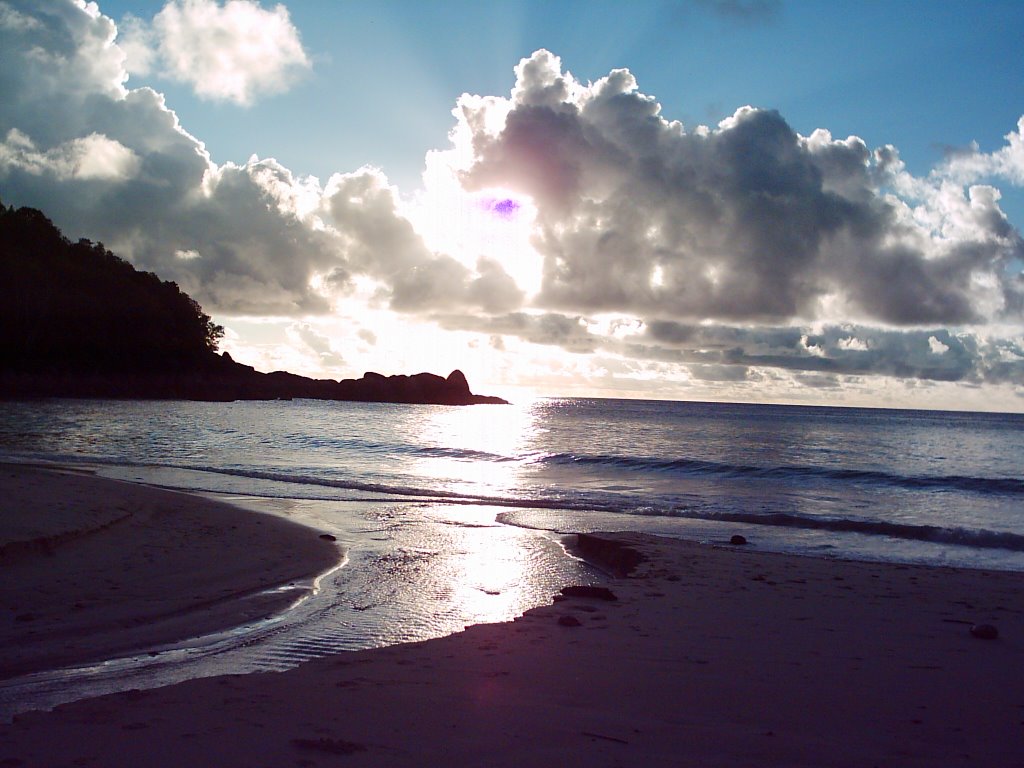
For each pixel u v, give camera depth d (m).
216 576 9.81
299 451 33.56
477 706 5.15
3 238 99.25
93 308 101.88
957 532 16.55
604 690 5.61
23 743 4.29
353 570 10.87
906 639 7.48
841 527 17.42
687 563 11.83
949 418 134.62
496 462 32.41
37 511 11.84
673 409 146.50
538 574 11.08
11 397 85.44
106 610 8.00
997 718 5.12
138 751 4.17
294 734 4.50
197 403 94.25
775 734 4.73
